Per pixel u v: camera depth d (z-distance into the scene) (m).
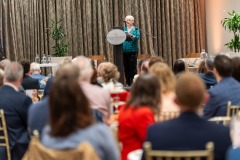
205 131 2.52
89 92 3.93
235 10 12.88
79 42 12.71
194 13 14.07
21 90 5.15
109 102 4.02
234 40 11.80
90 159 2.17
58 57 10.99
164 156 2.44
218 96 4.18
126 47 10.12
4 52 11.76
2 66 6.29
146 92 3.36
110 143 2.36
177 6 13.63
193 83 2.53
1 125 4.34
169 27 13.57
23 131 4.30
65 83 2.33
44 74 12.00
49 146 2.31
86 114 2.36
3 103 4.23
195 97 2.51
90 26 12.73
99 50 12.84
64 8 12.42
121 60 9.53
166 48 13.62
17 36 11.91
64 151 2.22
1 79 4.90
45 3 12.27
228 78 4.30
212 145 2.40
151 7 13.41
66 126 2.30
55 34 11.95
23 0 11.95
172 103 3.69
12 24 11.78
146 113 3.26
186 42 13.96
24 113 4.26
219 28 13.66
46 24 12.32
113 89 5.27
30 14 12.05
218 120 3.58
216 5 13.72
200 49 14.18
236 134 2.44
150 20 13.40
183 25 13.80
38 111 3.56
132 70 10.25
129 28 10.20
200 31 14.15
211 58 5.83
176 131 2.52
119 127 3.41
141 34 13.18
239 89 4.27
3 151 4.28
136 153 3.05
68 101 2.30
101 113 3.92
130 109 3.36
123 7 12.95
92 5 12.77
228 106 4.04
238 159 2.17
